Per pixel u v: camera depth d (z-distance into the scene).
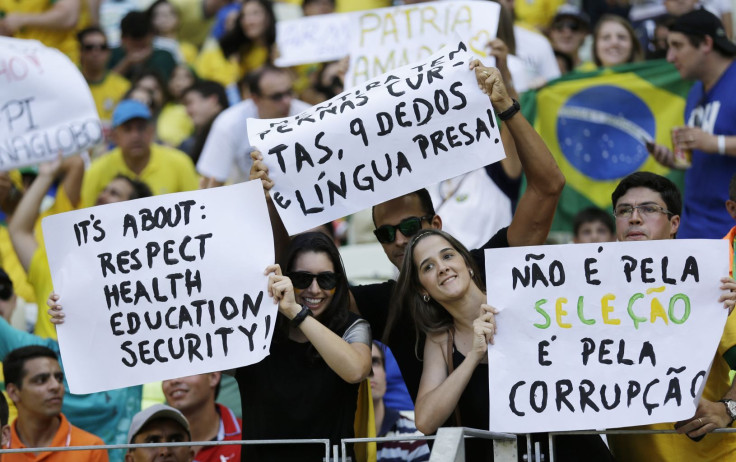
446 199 30.33
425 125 19.95
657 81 31.62
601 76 32.00
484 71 19.94
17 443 23.48
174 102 41.00
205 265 19.38
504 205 30.03
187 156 36.31
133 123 35.50
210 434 24.47
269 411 19.34
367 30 28.16
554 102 32.09
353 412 19.42
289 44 35.62
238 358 19.14
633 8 39.84
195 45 43.78
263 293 19.20
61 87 28.06
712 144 28.80
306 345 19.48
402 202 21.17
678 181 30.45
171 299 19.42
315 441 18.38
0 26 40.75
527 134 20.09
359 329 19.73
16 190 32.91
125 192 32.59
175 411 23.50
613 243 18.53
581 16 37.31
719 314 18.45
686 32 29.69
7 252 32.19
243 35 41.72
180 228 19.52
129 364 19.45
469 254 19.50
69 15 41.41
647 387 18.31
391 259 21.45
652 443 19.73
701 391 18.28
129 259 19.59
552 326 18.44
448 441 16.67
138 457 23.38
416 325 19.47
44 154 27.95
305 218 19.92
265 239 19.38
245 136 35.84
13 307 28.59
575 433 18.36
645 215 20.03
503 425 18.31
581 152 31.91
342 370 18.81
